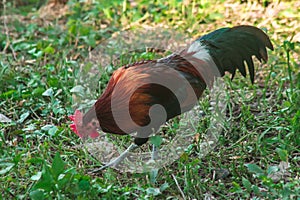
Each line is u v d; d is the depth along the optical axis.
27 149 5.70
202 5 9.04
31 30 8.68
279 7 8.91
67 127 6.19
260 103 6.74
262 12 8.93
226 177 5.48
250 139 5.98
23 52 8.05
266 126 6.21
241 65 5.91
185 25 8.70
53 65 7.49
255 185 5.23
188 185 5.18
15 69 7.50
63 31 8.72
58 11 9.56
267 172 5.03
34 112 6.57
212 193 5.23
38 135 6.11
